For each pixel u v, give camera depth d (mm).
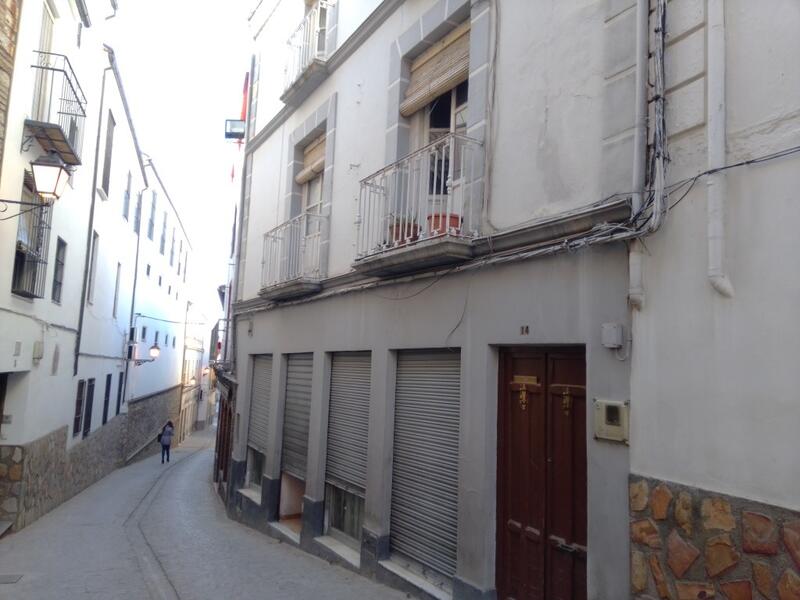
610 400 4230
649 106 4215
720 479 3533
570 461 4742
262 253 11914
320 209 9656
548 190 5059
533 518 5008
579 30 4922
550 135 5094
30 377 10367
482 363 5504
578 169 4797
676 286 3881
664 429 3873
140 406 24406
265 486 10023
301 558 8078
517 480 5207
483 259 5566
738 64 3678
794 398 3221
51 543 9352
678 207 3920
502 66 5715
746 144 3582
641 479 3973
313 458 8484
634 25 4426
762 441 3344
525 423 5188
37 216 9992
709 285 3684
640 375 4059
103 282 16188
